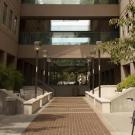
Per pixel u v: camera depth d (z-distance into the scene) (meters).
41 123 10.96
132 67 25.44
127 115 13.62
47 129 9.56
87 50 30.61
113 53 11.27
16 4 29.09
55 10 31.25
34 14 31.22
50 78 39.66
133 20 11.04
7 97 13.76
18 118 12.41
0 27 22.88
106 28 32.00
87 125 10.53
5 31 24.59
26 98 22.81
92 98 21.12
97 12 31.17
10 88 19.02
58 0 31.45
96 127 10.09
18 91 21.41
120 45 11.14
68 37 31.05
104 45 11.52
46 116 13.23
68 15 31.12
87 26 31.89
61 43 30.84
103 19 32.22
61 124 10.74
